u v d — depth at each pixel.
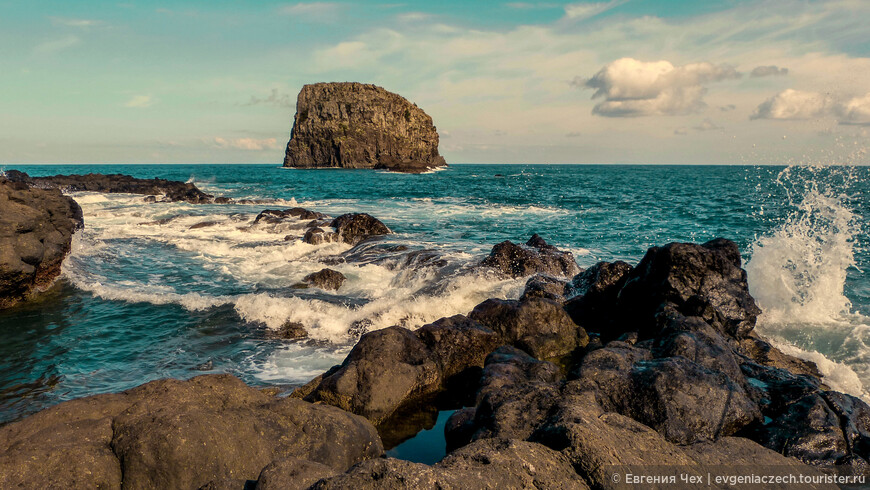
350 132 145.12
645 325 9.29
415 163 137.12
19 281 11.87
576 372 6.45
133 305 11.95
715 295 9.00
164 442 4.52
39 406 7.36
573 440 4.04
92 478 4.34
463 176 96.00
